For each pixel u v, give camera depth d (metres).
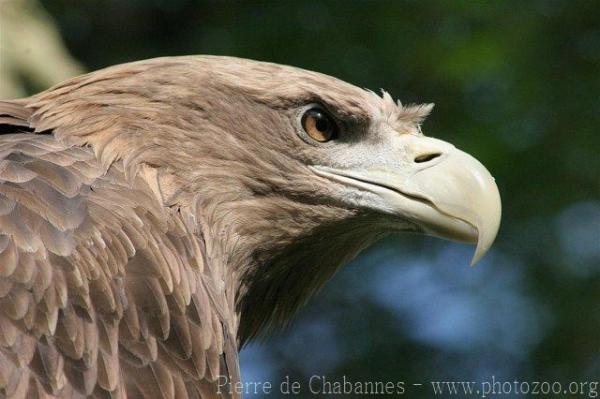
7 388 7.15
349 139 9.95
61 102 9.27
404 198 9.84
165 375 7.88
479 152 17.33
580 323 17.67
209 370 8.27
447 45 17.62
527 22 17.97
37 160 8.45
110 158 8.96
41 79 11.59
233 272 9.58
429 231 9.84
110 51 17.59
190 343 8.15
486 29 17.83
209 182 9.43
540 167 17.56
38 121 9.13
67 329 7.52
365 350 17.56
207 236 9.20
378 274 17.84
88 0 17.55
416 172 9.90
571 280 17.81
